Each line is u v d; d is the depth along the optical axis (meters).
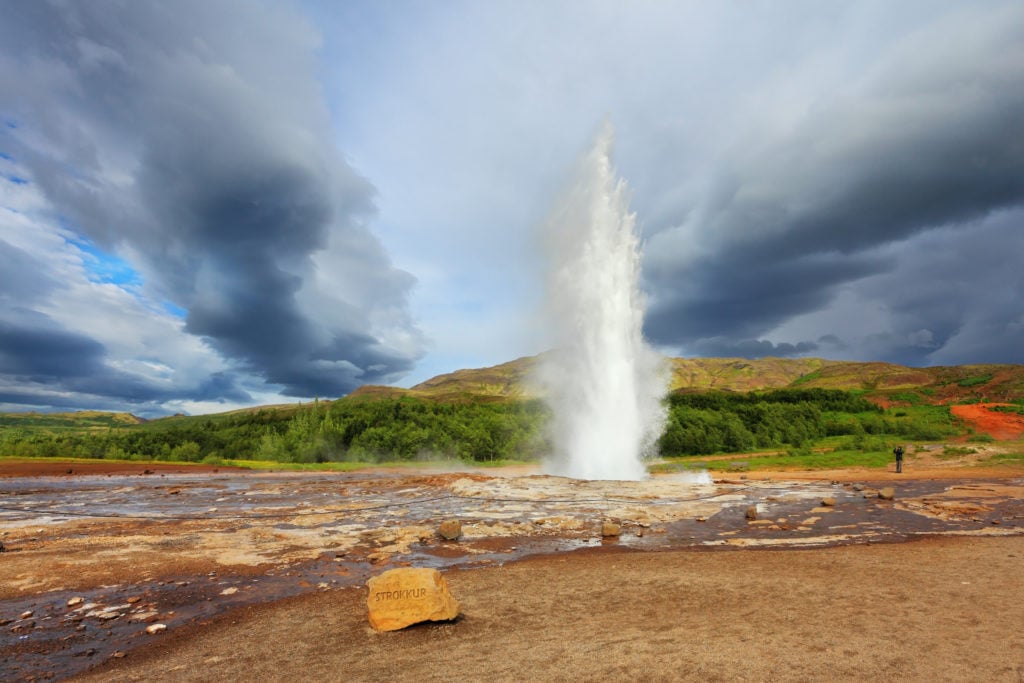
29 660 7.77
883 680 5.88
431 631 8.33
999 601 8.84
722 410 86.94
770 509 21.55
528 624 8.52
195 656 7.71
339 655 7.47
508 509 22.33
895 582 10.29
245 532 17.44
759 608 8.88
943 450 45.62
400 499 26.23
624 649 7.14
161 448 80.69
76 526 18.81
